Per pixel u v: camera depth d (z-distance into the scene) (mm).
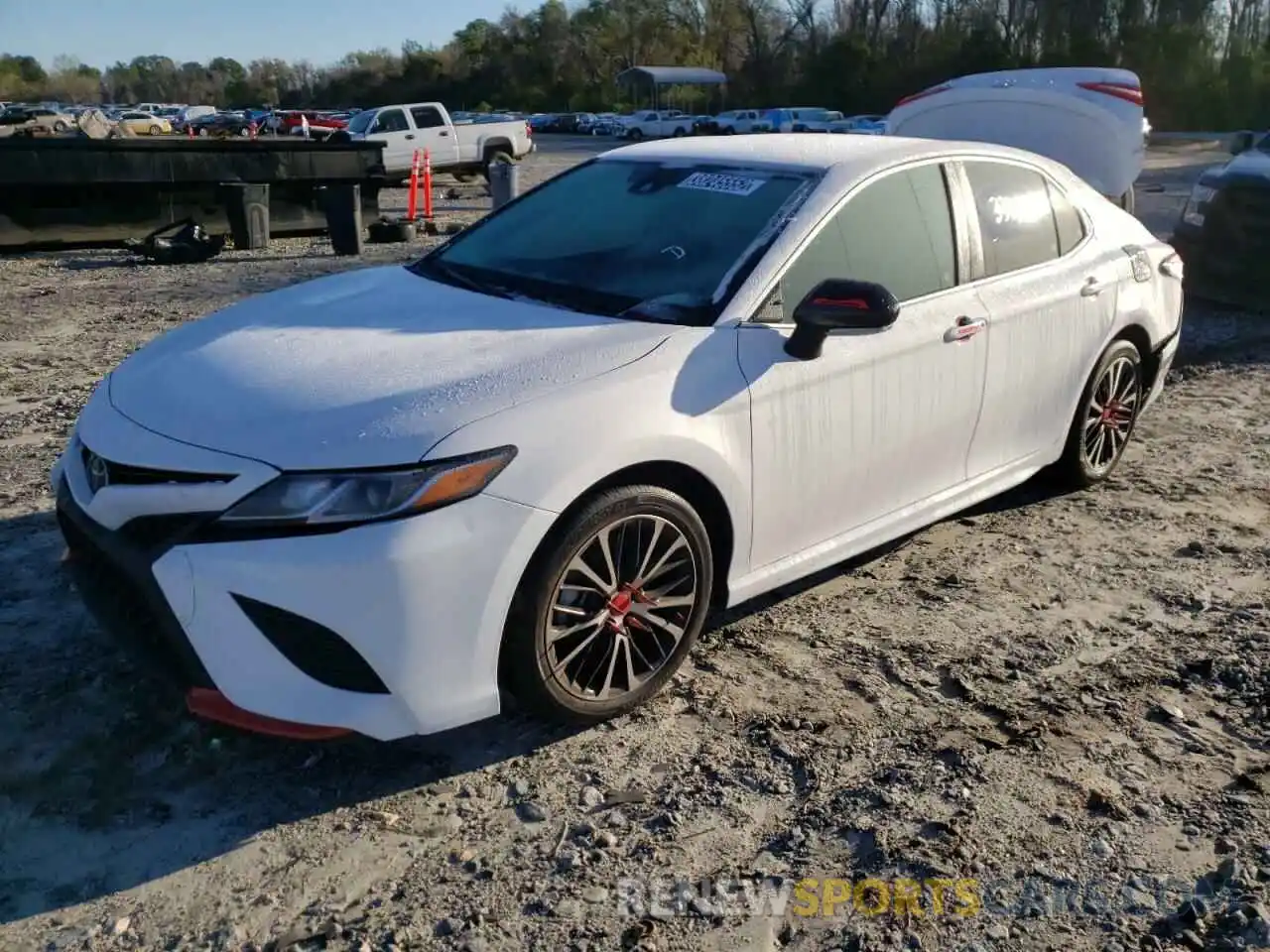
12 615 3828
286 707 2740
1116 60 59656
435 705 2840
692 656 3691
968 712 3406
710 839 2840
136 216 14023
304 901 2609
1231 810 2971
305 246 14734
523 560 2879
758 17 85312
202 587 2711
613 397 3061
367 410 2854
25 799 2902
